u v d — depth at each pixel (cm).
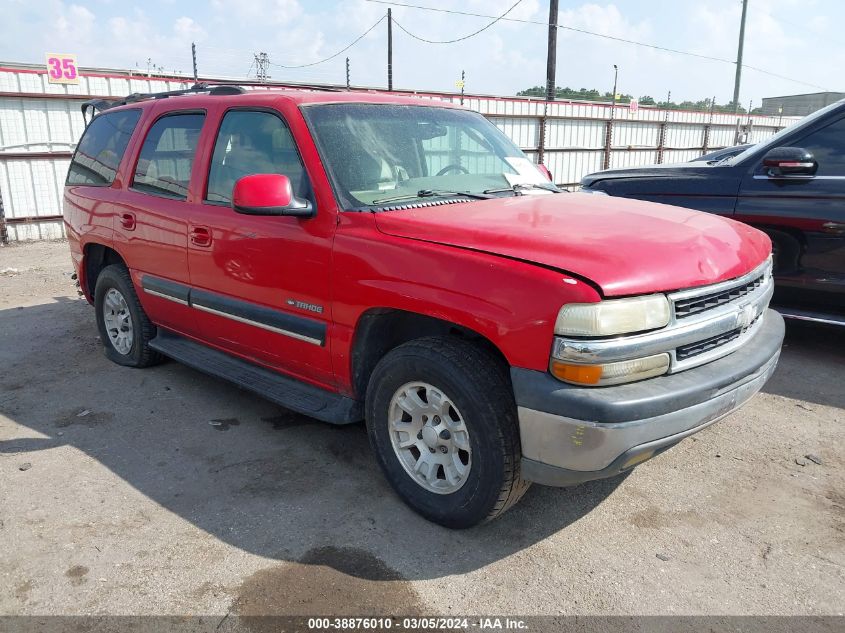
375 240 297
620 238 273
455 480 289
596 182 600
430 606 250
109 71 1852
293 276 334
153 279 443
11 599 254
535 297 246
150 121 455
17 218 1208
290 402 350
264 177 310
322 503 319
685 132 2583
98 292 512
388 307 292
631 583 262
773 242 504
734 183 516
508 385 269
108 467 354
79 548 284
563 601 252
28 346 565
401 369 291
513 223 292
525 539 290
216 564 273
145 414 422
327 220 317
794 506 314
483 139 410
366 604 250
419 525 300
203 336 426
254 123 367
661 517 306
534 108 1945
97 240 495
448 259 271
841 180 471
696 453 367
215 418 416
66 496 325
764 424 401
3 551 282
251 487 334
